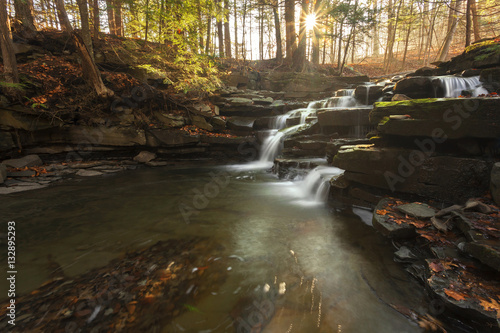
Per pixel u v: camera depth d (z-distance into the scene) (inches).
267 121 404.5
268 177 277.7
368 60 1107.9
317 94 524.4
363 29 544.4
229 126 394.0
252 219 163.3
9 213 171.5
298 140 305.1
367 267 107.0
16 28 351.3
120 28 553.0
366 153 166.1
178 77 401.4
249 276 101.6
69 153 306.0
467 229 100.3
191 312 81.2
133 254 118.4
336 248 124.3
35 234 139.9
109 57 373.7
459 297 75.3
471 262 89.9
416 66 847.7
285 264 110.7
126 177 279.0
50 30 432.5
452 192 133.3
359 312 81.8
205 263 110.8
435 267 90.6
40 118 277.0
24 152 278.5
